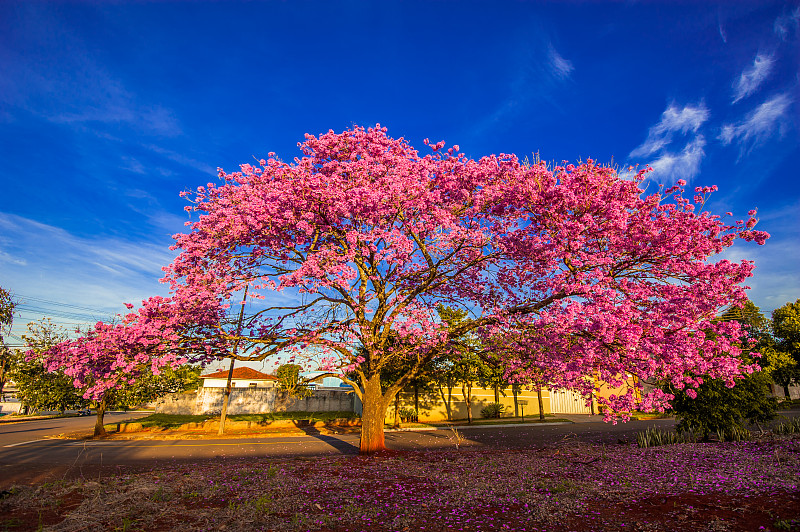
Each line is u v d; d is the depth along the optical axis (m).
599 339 9.28
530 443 18.48
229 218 11.30
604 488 7.46
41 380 26.17
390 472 9.75
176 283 11.36
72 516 6.41
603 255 10.23
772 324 36.03
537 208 10.84
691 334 9.23
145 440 21.92
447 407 34.16
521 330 11.28
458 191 11.56
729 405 13.89
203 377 44.75
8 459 14.34
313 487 8.28
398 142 12.89
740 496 6.38
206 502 7.35
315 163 12.84
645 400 9.30
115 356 10.65
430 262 12.72
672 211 10.30
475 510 6.56
